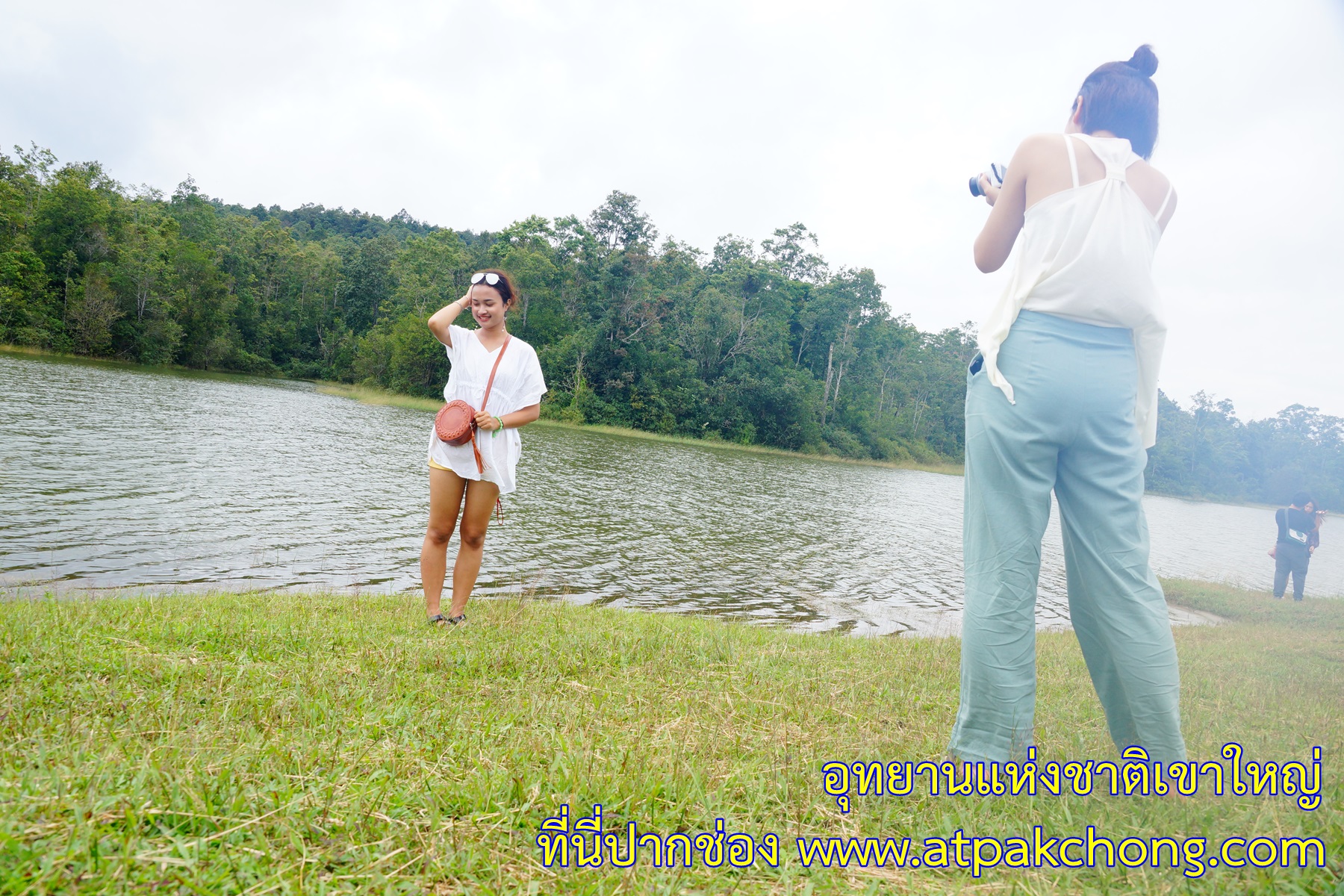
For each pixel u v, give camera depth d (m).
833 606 10.04
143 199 77.88
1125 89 2.34
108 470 12.84
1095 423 2.23
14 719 2.17
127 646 3.30
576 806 1.92
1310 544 13.49
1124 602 2.23
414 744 2.25
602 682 3.39
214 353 63.44
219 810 1.63
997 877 1.80
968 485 2.42
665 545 12.91
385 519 11.83
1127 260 2.19
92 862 1.36
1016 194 2.40
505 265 61.84
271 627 3.91
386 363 61.50
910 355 83.06
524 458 25.16
